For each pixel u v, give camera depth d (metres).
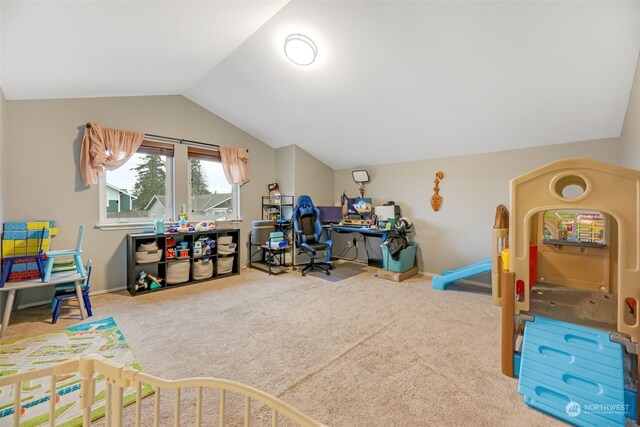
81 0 1.62
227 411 1.48
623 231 1.43
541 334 1.62
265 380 1.72
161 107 3.82
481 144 3.55
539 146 3.30
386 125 3.66
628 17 1.74
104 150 3.27
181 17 2.09
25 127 2.85
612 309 1.75
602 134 2.88
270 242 4.31
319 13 2.29
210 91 3.84
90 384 0.88
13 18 1.61
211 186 4.43
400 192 4.62
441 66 2.50
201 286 3.66
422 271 4.35
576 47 2.03
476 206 3.80
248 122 4.48
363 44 2.48
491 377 1.76
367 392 1.62
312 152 5.05
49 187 3.00
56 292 2.59
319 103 3.54
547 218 2.72
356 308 2.90
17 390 0.83
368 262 4.88
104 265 3.38
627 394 1.43
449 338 2.26
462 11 2.00
